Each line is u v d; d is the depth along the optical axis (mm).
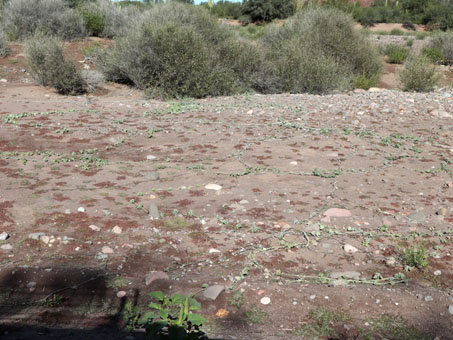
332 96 9336
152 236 3400
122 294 2654
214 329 2377
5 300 2576
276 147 5688
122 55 10203
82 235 3367
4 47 11930
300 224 3637
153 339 2195
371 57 13211
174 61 9383
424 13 43469
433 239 3432
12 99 8281
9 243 3205
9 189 4156
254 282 2830
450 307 2584
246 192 4258
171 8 12797
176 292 2703
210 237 3408
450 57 18516
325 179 4633
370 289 2777
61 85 9414
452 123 6867
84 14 14609
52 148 5496
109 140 5871
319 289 2766
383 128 6625
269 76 11047
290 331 2387
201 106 8102
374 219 3744
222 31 12594
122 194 4152
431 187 4445
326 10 14172
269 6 38969
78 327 2340
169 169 4867
